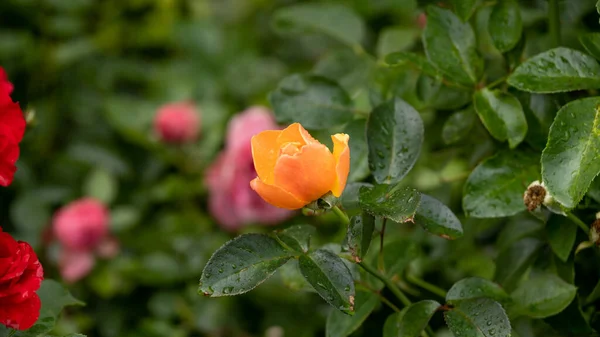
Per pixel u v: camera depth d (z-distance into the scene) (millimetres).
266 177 780
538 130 849
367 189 784
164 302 1216
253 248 772
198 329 1189
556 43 879
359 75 1021
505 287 883
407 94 910
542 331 854
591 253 871
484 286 817
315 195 763
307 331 1113
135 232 1305
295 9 1048
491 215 825
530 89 799
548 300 831
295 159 749
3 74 837
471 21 890
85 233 1211
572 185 744
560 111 758
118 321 1229
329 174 758
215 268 763
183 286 1250
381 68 932
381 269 829
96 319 1225
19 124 816
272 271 765
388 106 834
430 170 1033
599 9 774
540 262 879
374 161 827
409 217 748
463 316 787
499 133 832
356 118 919
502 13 857
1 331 808
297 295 1142
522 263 884
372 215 778
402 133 828
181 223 1290
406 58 850
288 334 1132
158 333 1154
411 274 962
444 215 796
